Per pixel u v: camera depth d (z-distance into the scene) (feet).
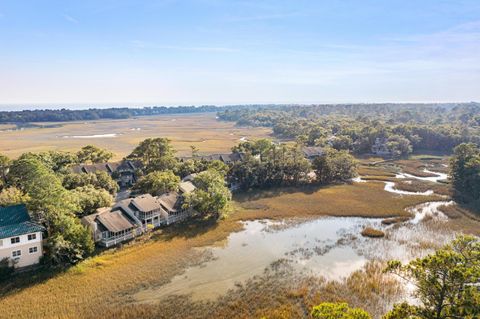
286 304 122.93
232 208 231.30
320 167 309.83
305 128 630.74
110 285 135.03
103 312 118.01
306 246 174.70
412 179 323.37
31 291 128.88
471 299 64.49
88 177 232.73
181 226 200.75
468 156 278.26
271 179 296.92
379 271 146.30
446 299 70.23
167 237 184.14
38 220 157.07
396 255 163.12
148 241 178.09
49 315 116.06
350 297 126.93
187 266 151.94
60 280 136.98
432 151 483.10
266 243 178.50
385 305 121.80
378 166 391.04
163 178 232.53
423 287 71.26
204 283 137.69
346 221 214.07
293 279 140.67
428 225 204.44
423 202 250.78
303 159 318.24
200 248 171.22
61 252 146.20
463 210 230.89
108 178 247.29
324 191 281.54
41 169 184.75
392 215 223.92
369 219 217.77
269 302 124.36
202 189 216.13
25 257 143.84
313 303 122.83
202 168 293.84
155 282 138.00
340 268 150.20
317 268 150.30
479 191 251.39
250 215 222.89
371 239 183.52
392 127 539.29
